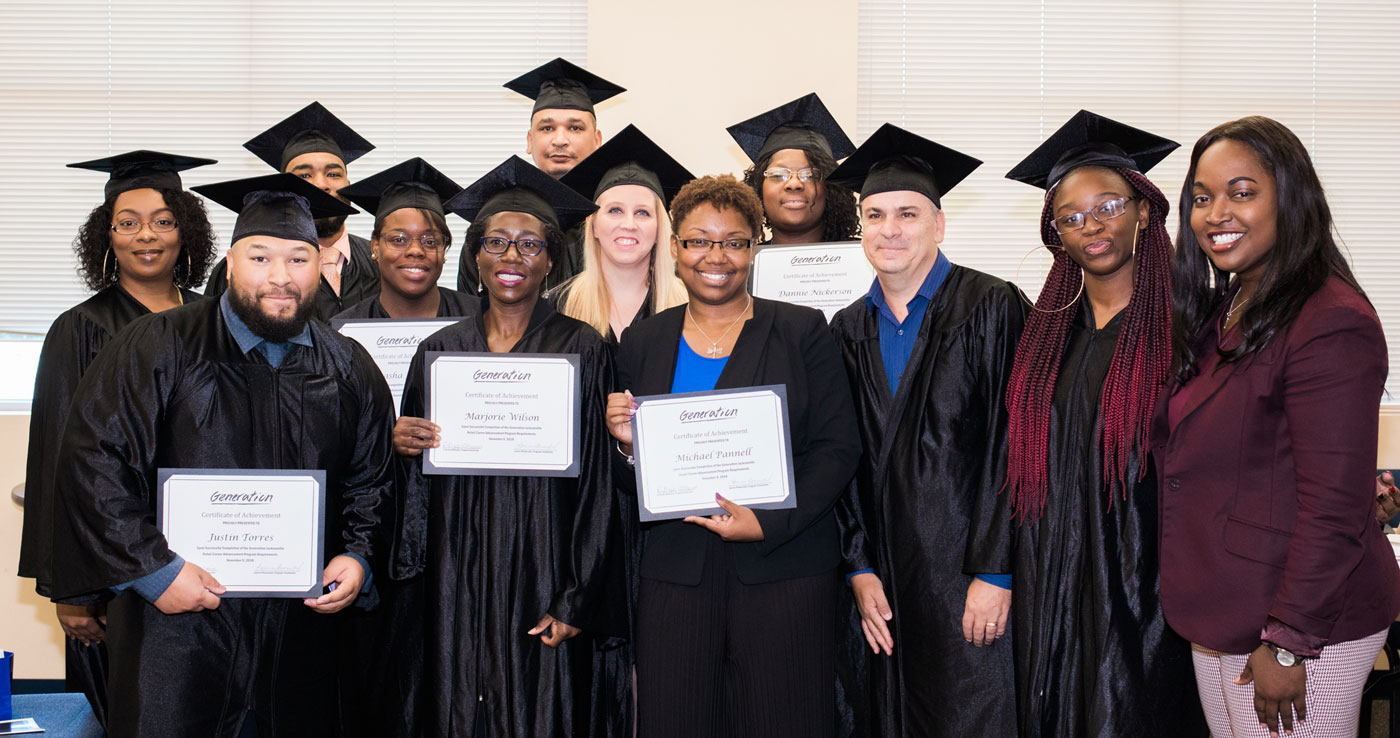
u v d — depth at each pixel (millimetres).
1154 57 6281
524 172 3115
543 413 2912
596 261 3668
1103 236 2664
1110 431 2625
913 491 2963
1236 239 2311
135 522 2520
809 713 2717
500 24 6148
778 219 3900
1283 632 2135
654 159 3793
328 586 2734
